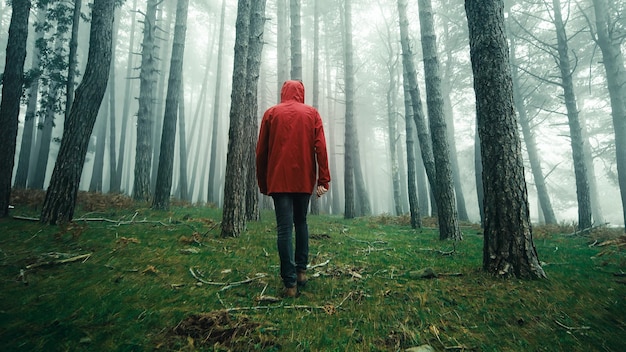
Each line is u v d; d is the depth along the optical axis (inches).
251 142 318.7
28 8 230.1
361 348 66.6
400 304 92.0
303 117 107.7
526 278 116.2
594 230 326.0
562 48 421.4
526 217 122.9
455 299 95.9
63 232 157.5
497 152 128.3
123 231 184.4
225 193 203.0
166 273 112.9
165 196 319.3
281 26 636.7
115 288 93.7
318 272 127.0
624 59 663.8
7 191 208.8
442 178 251.8
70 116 203.0
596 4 420.2
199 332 69.7
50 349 59.6
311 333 72.6
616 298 95.0
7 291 86.1
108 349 61.1
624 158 384.5
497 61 133.5
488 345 69.2
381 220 430.0
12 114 211.8
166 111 336.8
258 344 65.8
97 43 209.8
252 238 192.4
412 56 337.1
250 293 99.1
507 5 589.0
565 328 76.8
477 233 307.3
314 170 107.9
